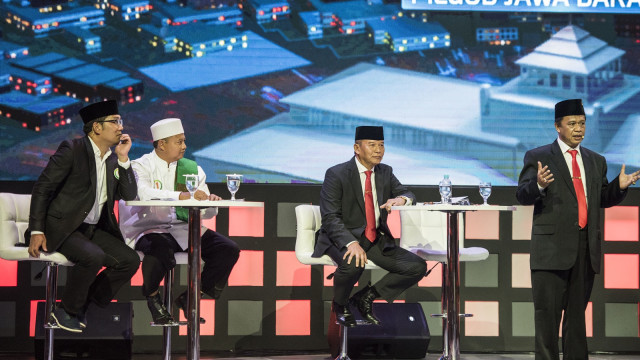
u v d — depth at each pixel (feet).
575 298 18.48
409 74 26.21
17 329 23.29
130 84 25.38
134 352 23.72
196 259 18.10
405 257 20.17
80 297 18.20
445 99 26.22
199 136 25.59
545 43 26.40
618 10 26.48
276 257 24.25
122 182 19.01
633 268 24.64
